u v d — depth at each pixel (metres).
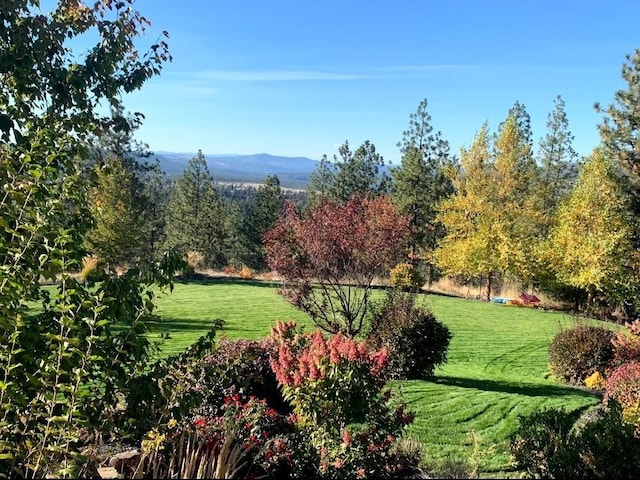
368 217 11.03
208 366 4.30
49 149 3.61
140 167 33.56
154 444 3.68
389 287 13.45
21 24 4.43
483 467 6.12
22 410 3.26
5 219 3.31
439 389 10.41
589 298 27.23
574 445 5.24
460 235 30.89
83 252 3.48
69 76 4.54
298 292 11.08
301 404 5.37
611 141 26.02
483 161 29.27
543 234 31.33
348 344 5.71
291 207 11.40
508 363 14.25
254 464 4.57
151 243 48.81
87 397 3.35
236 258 50.00
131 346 3.60
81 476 3.25
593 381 11.95
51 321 3.51
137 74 5.10
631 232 24.45
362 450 5.09
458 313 23.38
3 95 4.35
